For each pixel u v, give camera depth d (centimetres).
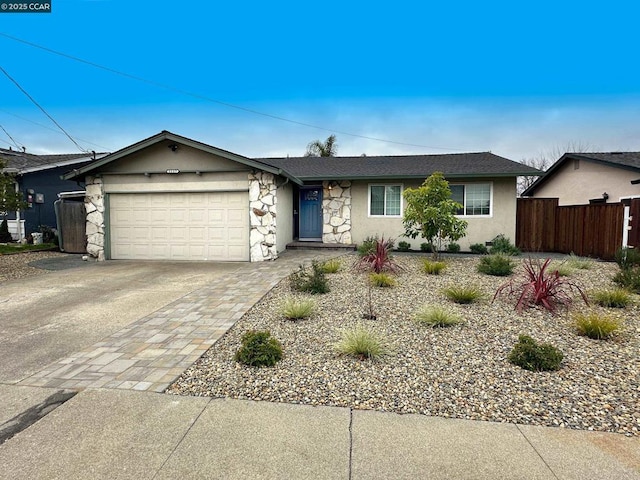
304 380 312
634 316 473
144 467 209
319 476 201
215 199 1014
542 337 404
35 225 1566
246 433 240
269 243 986
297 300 537
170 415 261
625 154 1320
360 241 1253
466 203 1195
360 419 255
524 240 1227
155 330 450
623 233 953
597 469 204
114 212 1057
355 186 1254
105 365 348
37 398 287
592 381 303
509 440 230
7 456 218
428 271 754
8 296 635
